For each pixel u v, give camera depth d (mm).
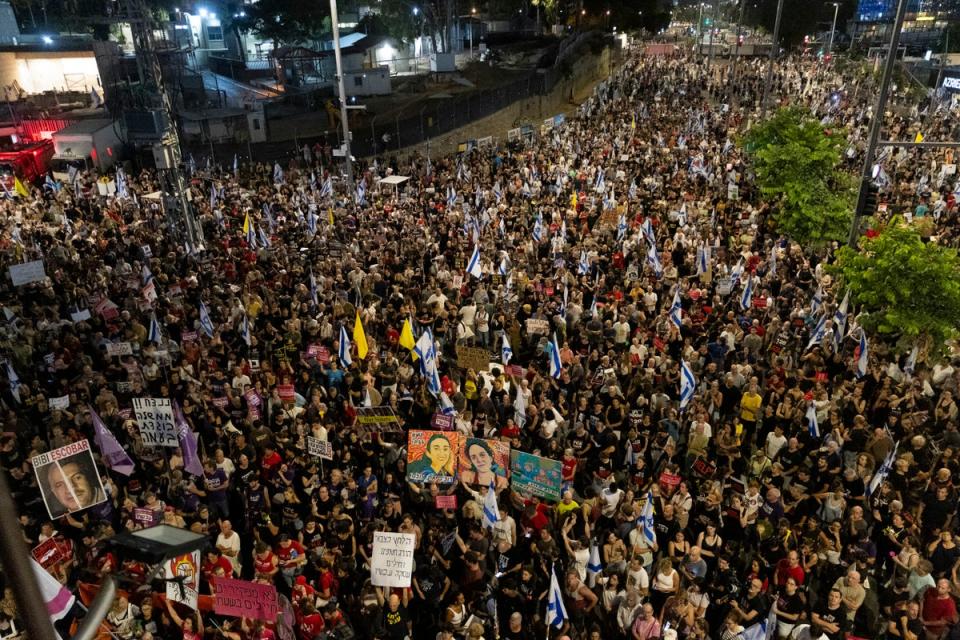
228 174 37344
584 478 12898
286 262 21375
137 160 40469
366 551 11070
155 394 15180
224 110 49062
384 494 11742
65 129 39688
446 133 50188
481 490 11695
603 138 40062
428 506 11867
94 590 9617
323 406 13625
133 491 12312
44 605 2178
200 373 15414
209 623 9961
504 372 14750
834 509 11391
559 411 13805
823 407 13438
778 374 14609
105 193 30562
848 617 9852
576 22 86375
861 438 12672
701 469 12219
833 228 23984
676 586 10055
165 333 17391
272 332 17172
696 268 21047
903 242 15977
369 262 21844
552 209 26359
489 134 51969
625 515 11055
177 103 47781
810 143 24625
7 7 50000
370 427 13070
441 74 65062
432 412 14453
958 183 28094
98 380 14562
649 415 13516
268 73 64875
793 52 96625
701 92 59938
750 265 20844
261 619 9094
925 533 11445
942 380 14977
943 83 58406
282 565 10320
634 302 18344
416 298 19016
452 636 9203
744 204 27328
